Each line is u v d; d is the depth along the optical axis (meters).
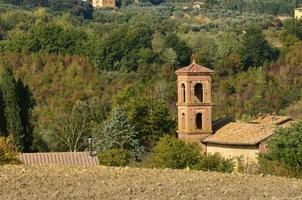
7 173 46.19
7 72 117.38
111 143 116.12
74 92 186.12
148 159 98.25
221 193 39.41
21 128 116.12
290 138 64.06
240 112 179.25
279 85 192.25
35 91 187.00
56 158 85.38
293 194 39.62
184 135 115.31
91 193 39.03
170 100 178.38
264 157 65.81
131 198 37.66
